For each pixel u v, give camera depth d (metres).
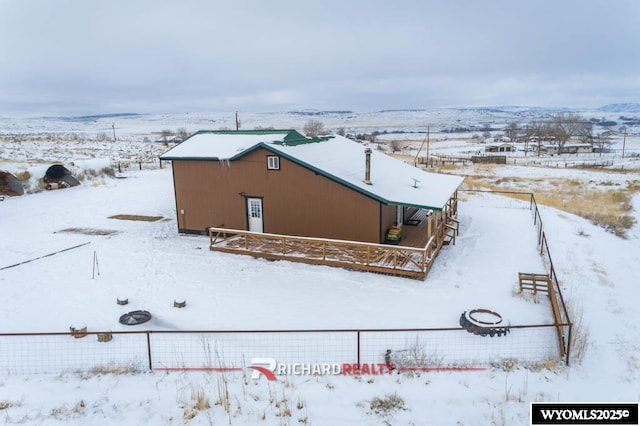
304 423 7.28
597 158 72.88
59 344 10.12
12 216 23.95
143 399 7.94
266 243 17.86
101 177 35.78
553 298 11.89
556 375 8.66
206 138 21.97
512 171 49.97
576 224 22.22
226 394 7.90
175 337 10.45
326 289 13.64
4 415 7.50
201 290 13.70
